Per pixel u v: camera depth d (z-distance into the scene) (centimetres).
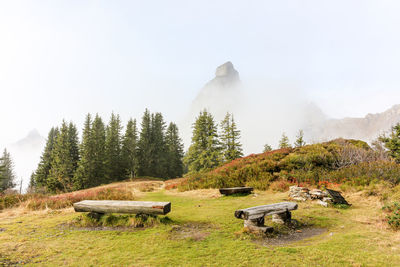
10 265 369
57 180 4450
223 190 1151
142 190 1966
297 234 538
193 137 3891
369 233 496
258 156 2038
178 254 408
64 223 653
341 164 1430
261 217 556
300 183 1161
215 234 532
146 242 477
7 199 1058
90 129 4900
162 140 6788
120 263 372
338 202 800
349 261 359
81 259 392
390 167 1092
